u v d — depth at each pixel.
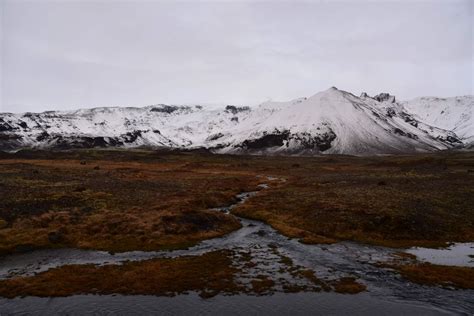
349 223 48.03
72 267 33.47
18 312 25.03
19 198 56.44
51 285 29.31
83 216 49.25
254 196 73.56
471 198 62.94
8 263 34.94
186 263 34.69
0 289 28.59
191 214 50.19
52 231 42.69
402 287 29.05
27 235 41.50
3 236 40.91
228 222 50.69
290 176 126.25
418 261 35.72
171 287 29.06
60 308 25.61
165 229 44.81
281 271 32.59
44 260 35.81
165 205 55.88
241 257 36.72
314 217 52.28
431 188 74.88
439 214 51.50
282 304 26.14
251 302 26.45
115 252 38.34
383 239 43.56
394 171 128.88
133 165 156.75
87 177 94.00
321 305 25.98
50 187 70.44
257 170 155.50
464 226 47.47
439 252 38.81
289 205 60.94
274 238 44.44
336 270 32.91
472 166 142.50
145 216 49.44
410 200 59.59
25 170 105.50
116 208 54.47
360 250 39.41
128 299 27.02
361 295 27.58
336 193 69.19
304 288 28.81
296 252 38.47
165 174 116.31
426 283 29.83
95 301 26.69
